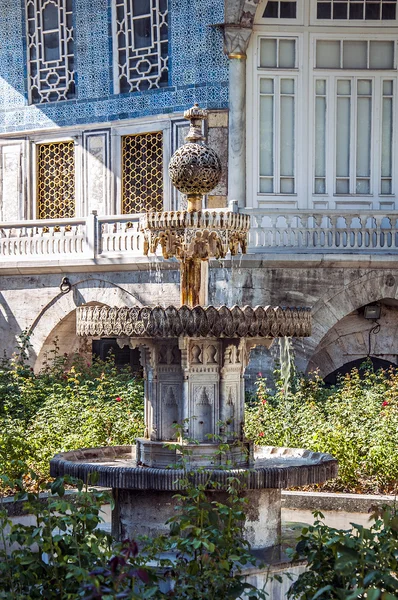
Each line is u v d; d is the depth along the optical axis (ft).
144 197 79.30
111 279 74.54
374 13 74.02
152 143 78.74
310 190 74.69
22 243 78.02
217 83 74.69
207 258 34.88
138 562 25.52
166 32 77.66
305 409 53.26
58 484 28.37
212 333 31.86
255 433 51.29
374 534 26.30
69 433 51.42
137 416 53.52
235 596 25.34
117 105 79.87
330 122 74.59
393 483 45.65
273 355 68.03
